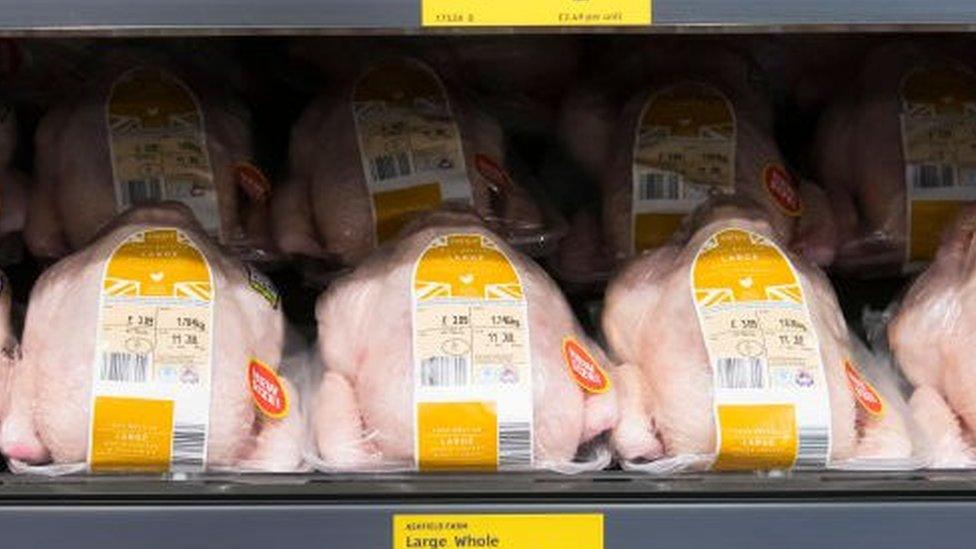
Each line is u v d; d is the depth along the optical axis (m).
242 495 0.85
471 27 0.79
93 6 0.77
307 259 1.11
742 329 0.90
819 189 1.18
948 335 0.95
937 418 0.93
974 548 0.83
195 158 1.11
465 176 1.10
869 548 0.84
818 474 0.87
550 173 1.23
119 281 0.90
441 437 0.86
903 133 1.15
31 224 1.10
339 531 0.83
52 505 0.83
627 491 0.86
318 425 0.90
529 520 0.83
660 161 1.13
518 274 0.93
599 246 1.14
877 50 1.25
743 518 0.83
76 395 0.85
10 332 0.94
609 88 1.24
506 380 0.87
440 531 0.83
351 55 1.24
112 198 1.08
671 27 0.80
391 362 0.88
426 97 1.15
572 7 0.78
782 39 1.30
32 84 1.25
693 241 0.97
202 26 0.77
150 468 0.85
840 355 0.91
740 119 1.16
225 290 0.92
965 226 1.01
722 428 0.87
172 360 0.87
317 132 1.16
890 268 1.15
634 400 0.92
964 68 1.20
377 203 1.09
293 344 1.00
